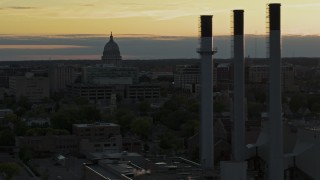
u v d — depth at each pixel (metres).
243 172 190.62
